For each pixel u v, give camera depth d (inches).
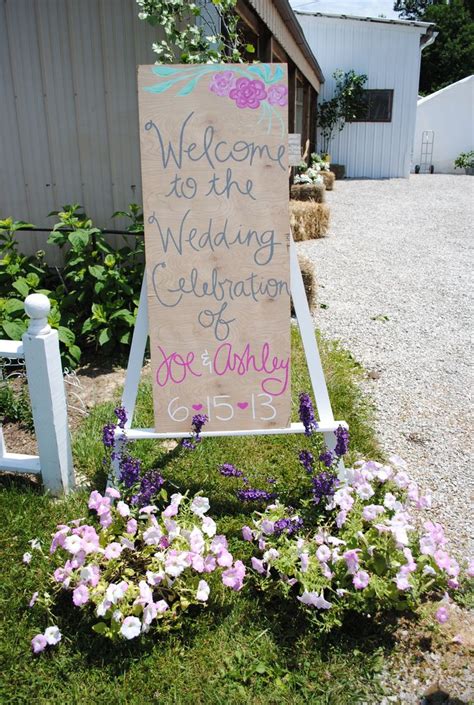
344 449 93.5
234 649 78.6
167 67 93.7
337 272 271.7
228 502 105.0
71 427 132.3
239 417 100.3
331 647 78.8
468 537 102.0
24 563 90.4
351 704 72.1
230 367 99.1
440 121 788.0
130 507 92.5
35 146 184.7
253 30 252.2
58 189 187.6
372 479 93.1
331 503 88.0
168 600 82.4
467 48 1252.5
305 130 593.6
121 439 99.3
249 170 95.4
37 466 107.0
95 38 173.0
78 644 78.4
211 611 83.3
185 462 115.9
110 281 165.9
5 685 73.5
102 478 111.6
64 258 191.2
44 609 82.2
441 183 645.3
